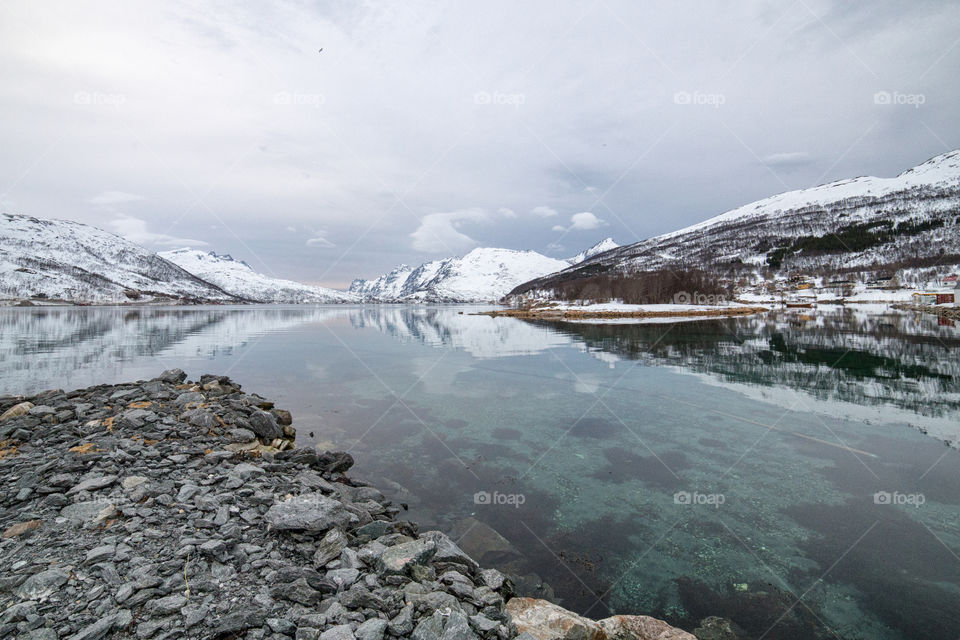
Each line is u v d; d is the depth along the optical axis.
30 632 3.85
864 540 7.40
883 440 12.11
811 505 8.62
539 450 11.65
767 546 7.28
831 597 6.04
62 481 7.17
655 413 14.95
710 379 20.09
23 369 21.97
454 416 14.80
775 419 14.12
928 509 8.39
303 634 4.12
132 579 4.76
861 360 24.34
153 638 3.92
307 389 18.94
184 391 14.34
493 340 38.75
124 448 8.95
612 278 114.75
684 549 7.22
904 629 5.43
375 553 5.87
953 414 14.41
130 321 66.44
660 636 5.17
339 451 11.12
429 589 5.23
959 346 29.45
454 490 9.34
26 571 4.74
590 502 8.83
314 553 5.83
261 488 7.84
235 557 5.44
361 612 4.61
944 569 6.59
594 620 5.57
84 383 18.28
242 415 12.23
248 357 28.42
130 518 6.20
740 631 5.43
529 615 5.32
